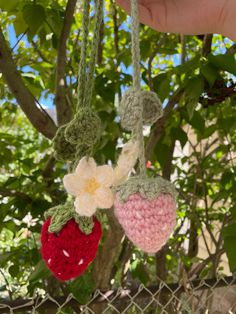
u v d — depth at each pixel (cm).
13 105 198
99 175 49
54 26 111
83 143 50
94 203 48
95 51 50
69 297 96
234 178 141
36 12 106
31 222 128
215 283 117
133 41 43
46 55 178
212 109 147
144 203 46
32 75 147
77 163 51
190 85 97
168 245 159
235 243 97
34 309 93
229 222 145
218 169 159
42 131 104
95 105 138
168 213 47
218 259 150
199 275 150
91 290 97
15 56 153
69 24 104
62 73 109
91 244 51
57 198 128
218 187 180
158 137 113
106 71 134
